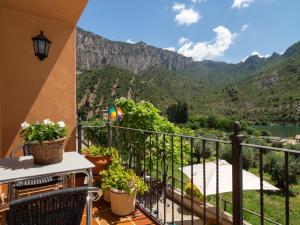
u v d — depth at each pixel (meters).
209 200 5.91
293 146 19.17
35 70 3.51
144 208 2.88
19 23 3.39
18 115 3.37
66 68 3.77
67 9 3.33
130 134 3.74
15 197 2.20
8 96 3.31
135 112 5.19
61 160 2.01
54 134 1.94
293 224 5.89
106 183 2.86
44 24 3.59
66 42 3.78
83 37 141.38
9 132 3.30
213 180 3.96
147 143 4.34
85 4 3.20
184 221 4.32
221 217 4.40
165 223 2.51
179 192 5.18
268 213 6.52
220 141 1.83
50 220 1.17
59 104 3.69
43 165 1.90
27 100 3.45
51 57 3.64
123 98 5.46
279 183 10.02
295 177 9.95
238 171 1.64
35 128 1.90
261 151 1.54
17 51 3.38
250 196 8.05
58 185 2.42
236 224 1.66
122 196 2.73
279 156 11.38
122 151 3.81
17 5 3.24
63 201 1.20
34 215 1.12
